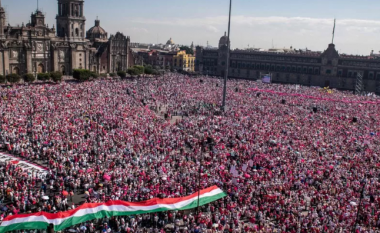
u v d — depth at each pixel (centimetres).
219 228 3919
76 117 8006
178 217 4325
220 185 4931
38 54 16250
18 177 4881
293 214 4294
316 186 5212
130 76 19162
